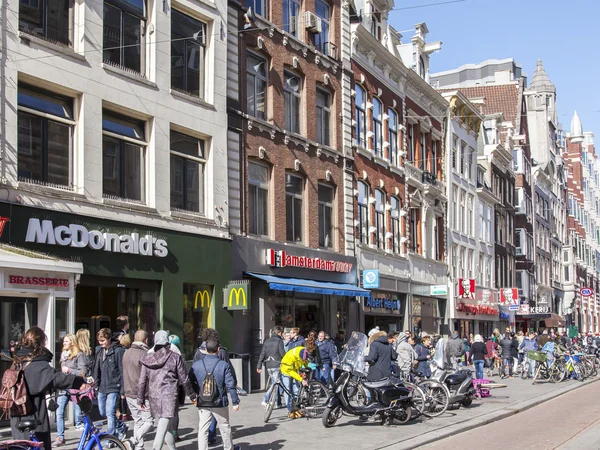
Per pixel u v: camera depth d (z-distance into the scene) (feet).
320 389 53.67
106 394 40.09
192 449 39.78
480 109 177.78
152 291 61.87
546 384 89.15
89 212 55.26
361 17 106.52
